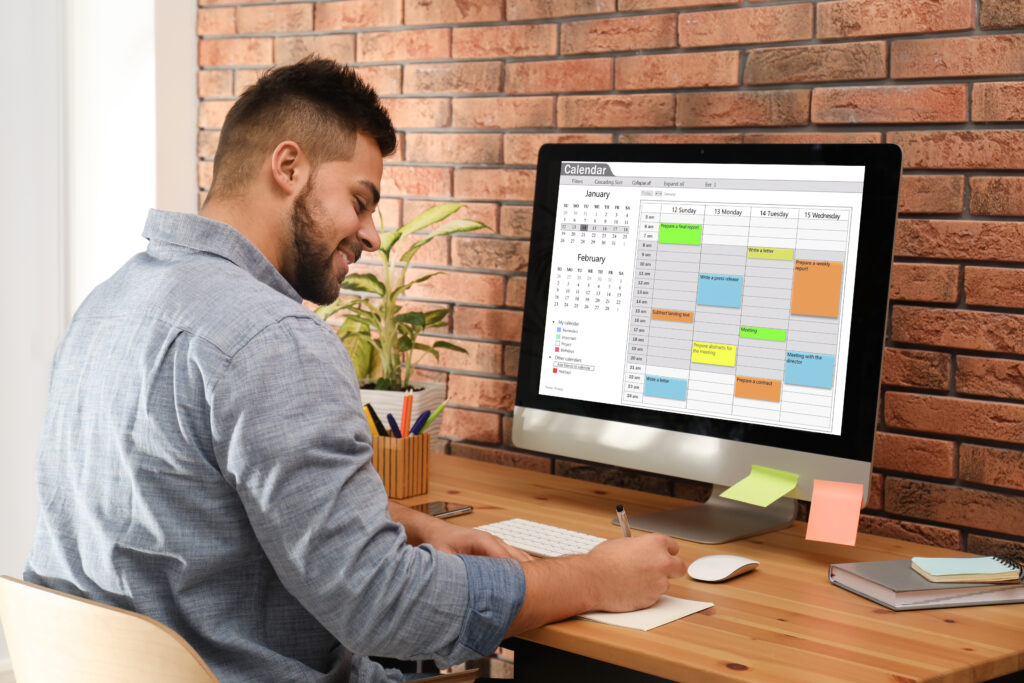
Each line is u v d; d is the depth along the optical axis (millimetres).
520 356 1677
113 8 2299
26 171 2385
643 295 1545
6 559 2443
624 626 1111
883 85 1568
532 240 1666
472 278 1995
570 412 1614
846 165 1371
